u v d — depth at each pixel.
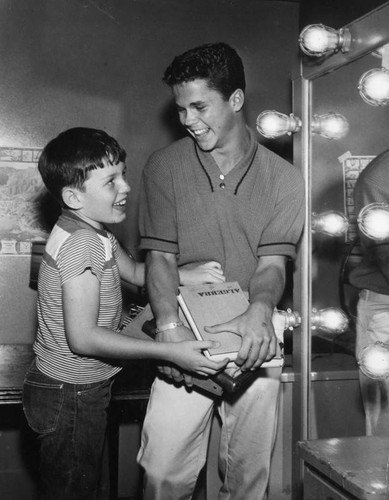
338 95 1.60
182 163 1.61
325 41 1.52
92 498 1.60
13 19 2.57
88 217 1.58
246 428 1.72
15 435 2.46
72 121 2.64
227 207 1.60
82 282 1.46
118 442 2.28
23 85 2.59
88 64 2.64
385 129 1.54
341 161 1.67
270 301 1.54
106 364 1.58
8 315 2.62
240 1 2.76
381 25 1.41
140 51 2.69
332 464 1.08
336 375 1.68
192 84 1.47
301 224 1.65
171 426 1.66
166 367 1.58
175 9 2.71
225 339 1.47
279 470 2.04
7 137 2.59
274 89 2.80
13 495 2.45
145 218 1.68
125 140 2.68
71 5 2.62
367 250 1.62
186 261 1.68
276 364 1.52
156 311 1.54
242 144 1.60
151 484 1.69
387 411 1.56
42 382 1.54
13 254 2.61
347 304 1.68
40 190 2.62
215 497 2.06
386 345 1.48
